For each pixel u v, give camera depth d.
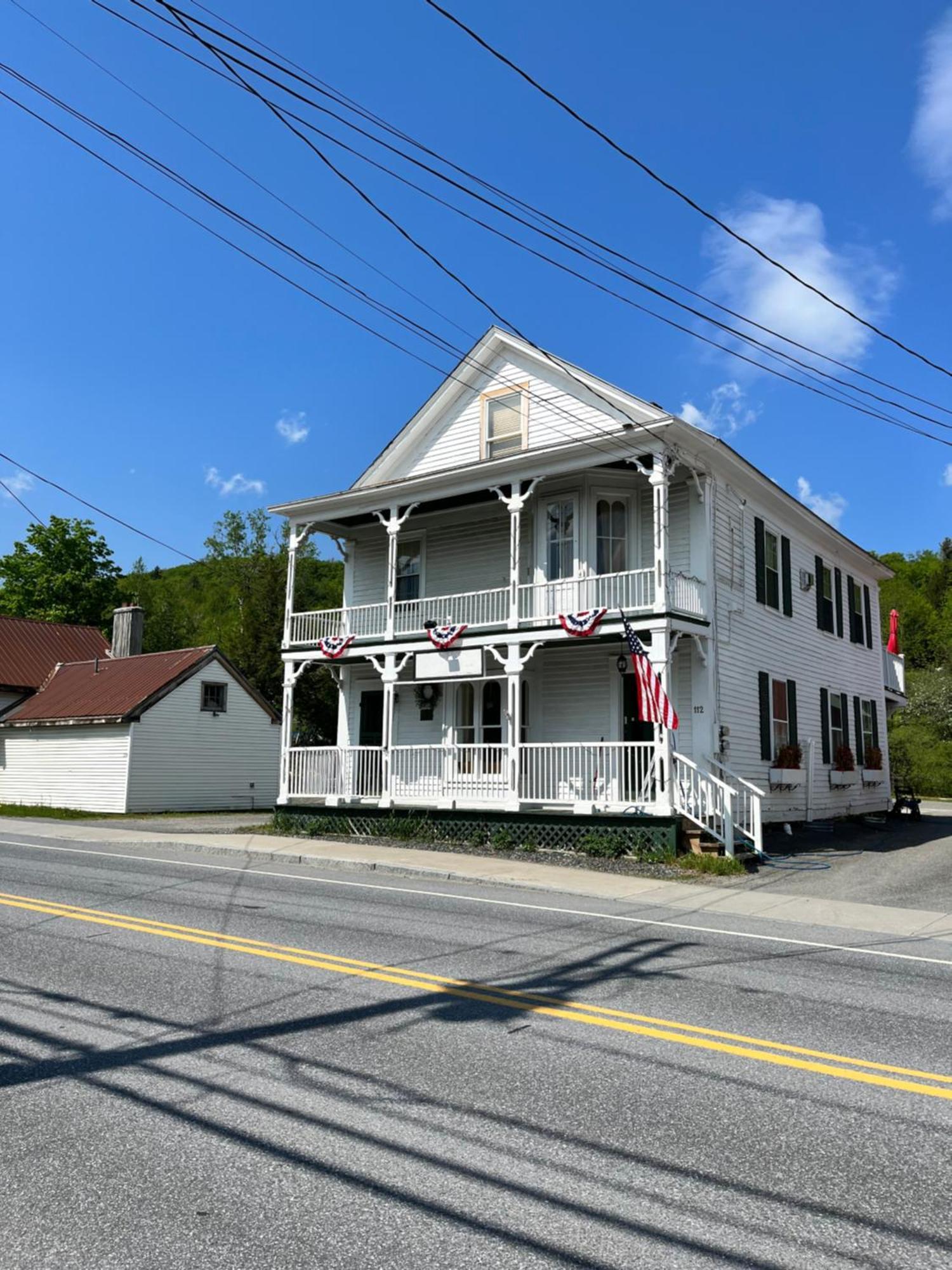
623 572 18.02
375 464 22.38
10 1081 4.98
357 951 8.16
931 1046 5.91
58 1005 6.36
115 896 10.95
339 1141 4.27
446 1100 4.79
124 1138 4.29
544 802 17.77
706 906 11.98
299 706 42.75
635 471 19.36
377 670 20.98
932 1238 3.51
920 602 78.38
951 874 15.45
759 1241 3.46
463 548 22.33
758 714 20.38
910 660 74.38
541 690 20.47
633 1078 5.18
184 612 68.19
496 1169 4.01
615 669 19.56
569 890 13.01
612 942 9.00
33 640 37.28
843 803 25.27
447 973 7.45
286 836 20.09
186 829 21.89
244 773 32.62
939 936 10.17
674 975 7.65
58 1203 3.70
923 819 27.81
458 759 21.30
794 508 22.53
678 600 17.61
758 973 7.84
